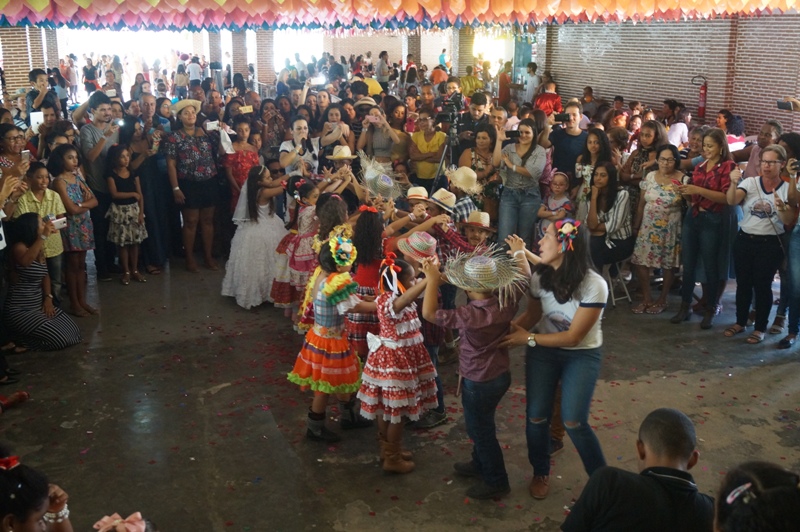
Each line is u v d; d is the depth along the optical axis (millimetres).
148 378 5973
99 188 8062
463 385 4230
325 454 4910
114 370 6109
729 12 7043
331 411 5492
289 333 6883
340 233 5441
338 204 5613
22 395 5523
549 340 3949
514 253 4258
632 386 5801
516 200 7742
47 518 2799
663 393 5691
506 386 4195
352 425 5223
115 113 9438
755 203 6414
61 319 6570
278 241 7406
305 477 4652
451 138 7766
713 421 5273
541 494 4395
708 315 6965
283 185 7426
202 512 4309
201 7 5641
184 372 6078
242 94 16734
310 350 4883
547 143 8398
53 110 8586
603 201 7168
